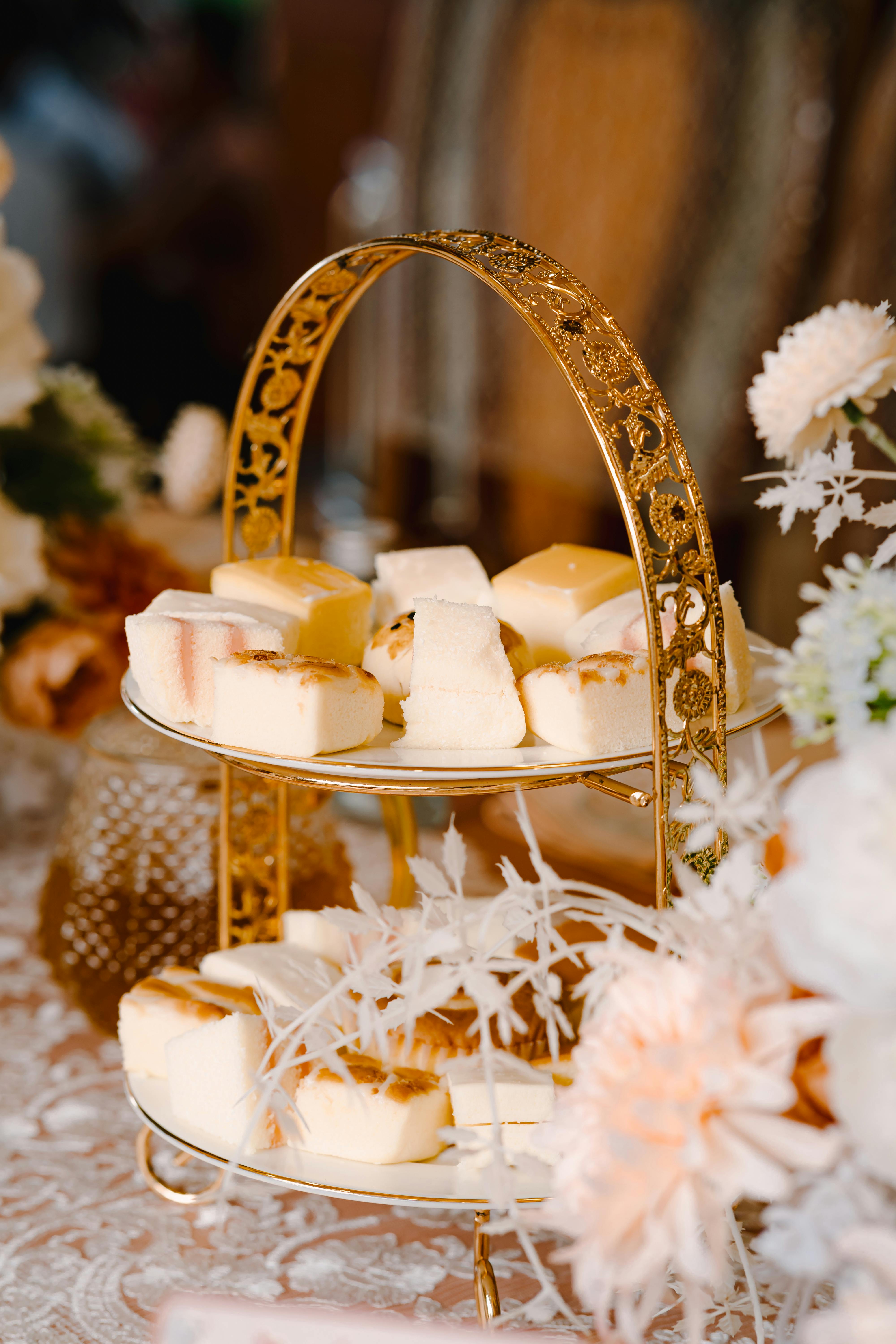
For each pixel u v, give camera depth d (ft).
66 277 8.28
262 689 2.16
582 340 2.15
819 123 4.86
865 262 4.79
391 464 6.80
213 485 3.38
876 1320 1.76
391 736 2.26
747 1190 1.82
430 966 2.23
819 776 1.77
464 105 6.11
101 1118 2.67
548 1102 2.18
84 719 3.32
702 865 2.17
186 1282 2.35
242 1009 2.37
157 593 3.35
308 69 8.07
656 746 2.10
